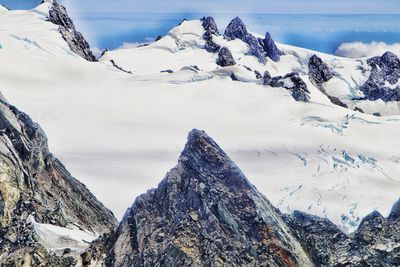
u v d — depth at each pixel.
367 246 98.06
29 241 95.12
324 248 97.38
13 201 102.44
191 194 98.06
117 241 96.38
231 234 94.25
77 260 94.94
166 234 94.94
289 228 99.50
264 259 92.25
